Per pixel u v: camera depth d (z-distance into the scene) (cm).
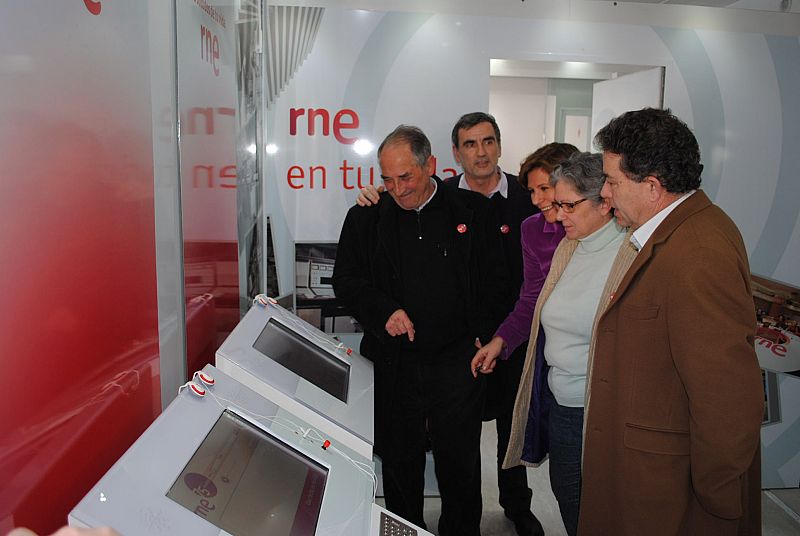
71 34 83
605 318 149
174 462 83
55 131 79
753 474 153
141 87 106
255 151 227
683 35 293
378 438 228
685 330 130
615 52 290
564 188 166
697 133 300
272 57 272
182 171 129
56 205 80
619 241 170
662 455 141
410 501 236
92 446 92
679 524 143
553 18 284
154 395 116
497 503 300
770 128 303
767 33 298
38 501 78
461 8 278
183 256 129
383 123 280
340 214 283
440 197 220
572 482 180
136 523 71
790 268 310
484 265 225
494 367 236
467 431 226
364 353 226
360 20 274
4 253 70
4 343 71
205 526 76
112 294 97
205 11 146
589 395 154
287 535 84
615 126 140
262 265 242
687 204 138
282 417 114
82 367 88
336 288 226
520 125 527
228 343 126
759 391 129
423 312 219
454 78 281
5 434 71
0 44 68
